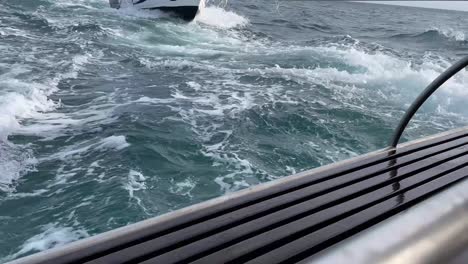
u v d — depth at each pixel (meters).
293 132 9.59
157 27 22.06
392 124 10.68
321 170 1.68
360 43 22.28
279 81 13.66
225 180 7.11
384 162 1.81
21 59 13.17
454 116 11.82
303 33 26.50
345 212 1.37
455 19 68.75
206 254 1.12
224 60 16.50
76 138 8.16
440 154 1.94
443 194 1.29
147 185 6.71
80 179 6.70
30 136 8.10
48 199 6.14
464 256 1.06
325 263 0.99
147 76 13.00
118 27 20.73
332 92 13.02
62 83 11.46
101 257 1.06
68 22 20.00
